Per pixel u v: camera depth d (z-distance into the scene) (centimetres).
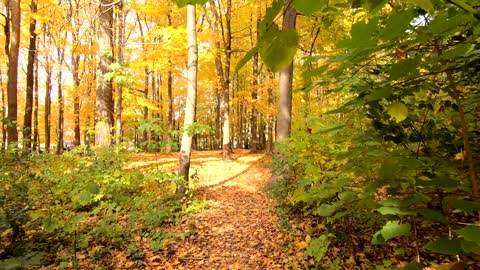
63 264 402
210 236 543
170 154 1408
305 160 407
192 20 719
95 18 754
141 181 643
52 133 2509
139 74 1487
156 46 941
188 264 461
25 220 410
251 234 538
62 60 1738
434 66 104
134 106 878
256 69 1585
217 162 1374
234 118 2852
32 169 656
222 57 1456
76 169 657
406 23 69
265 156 1342
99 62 865
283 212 569
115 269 428
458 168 135
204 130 701
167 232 543
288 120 777
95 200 550
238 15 1469
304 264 425
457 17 70
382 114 143
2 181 512
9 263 228
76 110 2030
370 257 380
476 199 92
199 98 3020
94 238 491
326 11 124
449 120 194
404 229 93
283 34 58
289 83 780
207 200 735
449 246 72
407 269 84
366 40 76
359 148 137
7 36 1274
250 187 869
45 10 1328
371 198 138
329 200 282
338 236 422
